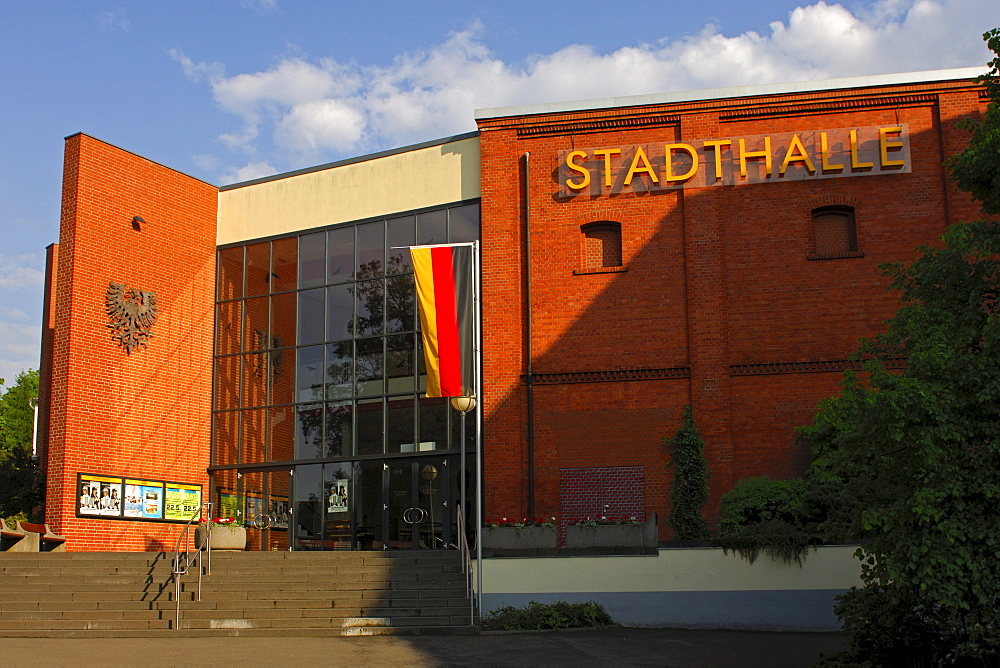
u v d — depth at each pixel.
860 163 24.77
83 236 26.97
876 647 13.07
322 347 28.97
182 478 28.86
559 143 26.38
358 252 29.05
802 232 24.84
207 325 30.45
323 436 28.39
